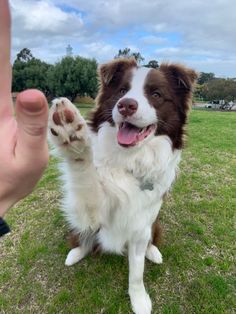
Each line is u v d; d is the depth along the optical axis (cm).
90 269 64
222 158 137
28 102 10
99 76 56
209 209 88
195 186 103
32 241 73
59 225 79
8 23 10
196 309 56
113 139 50
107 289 59
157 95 51
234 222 83
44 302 57
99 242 61
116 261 66
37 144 11
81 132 34
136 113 46
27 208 88
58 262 66
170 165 55
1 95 11
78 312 55
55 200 91
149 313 54
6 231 13
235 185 106
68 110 32
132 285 55
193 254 69
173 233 76
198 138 177
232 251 71
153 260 66
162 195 55
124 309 55
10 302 57
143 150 51
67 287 60
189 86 55
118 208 51
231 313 55
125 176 51
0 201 12
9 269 65
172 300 58
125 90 52
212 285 61
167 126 53
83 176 43
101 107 53
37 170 12
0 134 12
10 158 12
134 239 53
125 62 54
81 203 47
